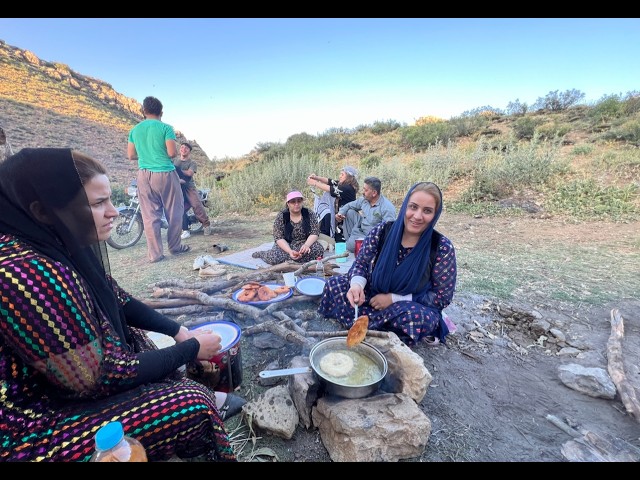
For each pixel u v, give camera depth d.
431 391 1.99
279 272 3.55
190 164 6.06
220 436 1.29
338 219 4.87
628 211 6.24
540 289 3.38
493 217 6.76
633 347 2.40
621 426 1.74
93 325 1.07
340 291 2.56
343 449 1.48
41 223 1.07
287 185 10.12
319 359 1.81
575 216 6.32
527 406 1.89
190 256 4.91
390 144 16.69
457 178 9.02
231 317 2.62
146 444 1.15
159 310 2.70
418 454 1.54
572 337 2.54
